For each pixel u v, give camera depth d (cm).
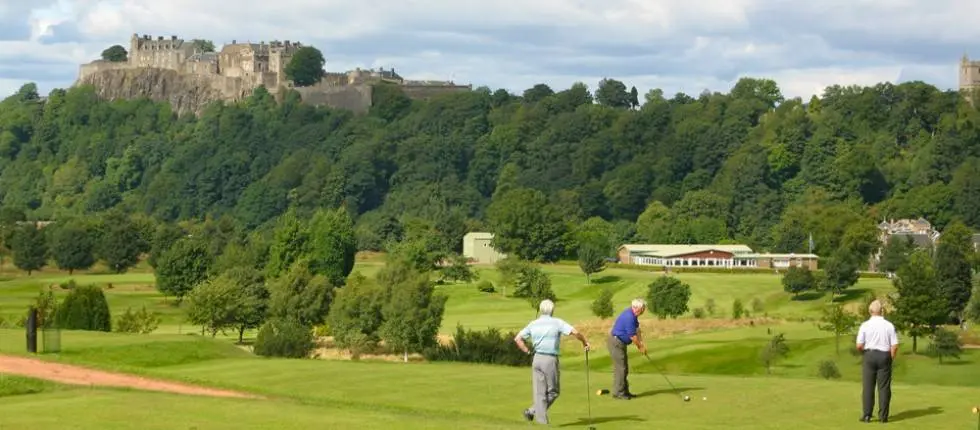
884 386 3903
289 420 3647
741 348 10962
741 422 3912
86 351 6694
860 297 18425
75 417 3606
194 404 3919
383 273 11488
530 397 4700
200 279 17362
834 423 3888
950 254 15638
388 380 5281
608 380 4962
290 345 9925
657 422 3912
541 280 19400
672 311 15700
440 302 11094
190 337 7450
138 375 4781
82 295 10356
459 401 4634
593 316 16800
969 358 10756
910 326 11288
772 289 19738
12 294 18288
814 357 10650
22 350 5822
